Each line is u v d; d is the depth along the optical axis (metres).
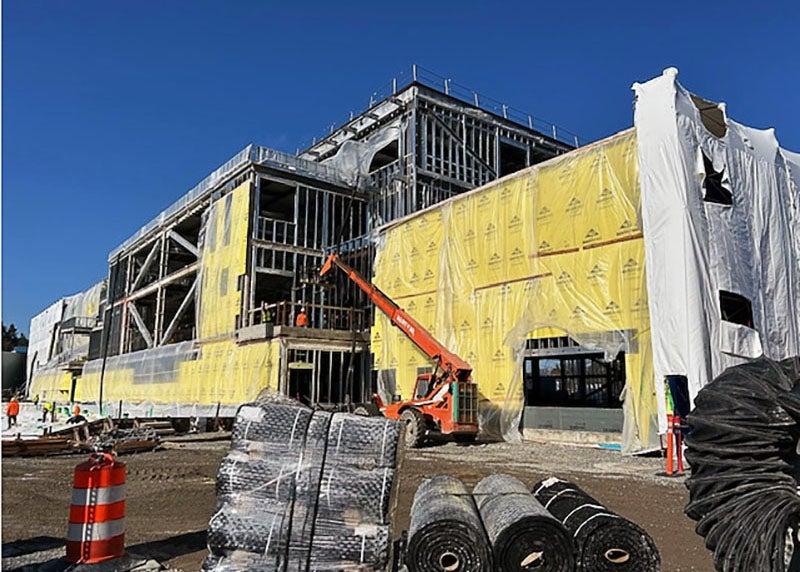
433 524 4.30
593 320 17.27
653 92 16.59
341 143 34.00
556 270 18.59
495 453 15.59
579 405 21.97
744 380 2.72
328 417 5.03
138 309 44.59
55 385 56.31
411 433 17.20
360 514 4.70
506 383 19.50
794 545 2.44
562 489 5.54
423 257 23.80
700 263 15.45
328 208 30.92
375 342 25.55
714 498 2.60
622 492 9.77
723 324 15.40
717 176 17.34
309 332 24.83
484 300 20.81
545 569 4.30
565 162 18.88
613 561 4.41
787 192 19.53
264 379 24.42
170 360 33.22
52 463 14.57
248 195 28.61
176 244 40.25
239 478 4.78
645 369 15.79
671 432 12.01
